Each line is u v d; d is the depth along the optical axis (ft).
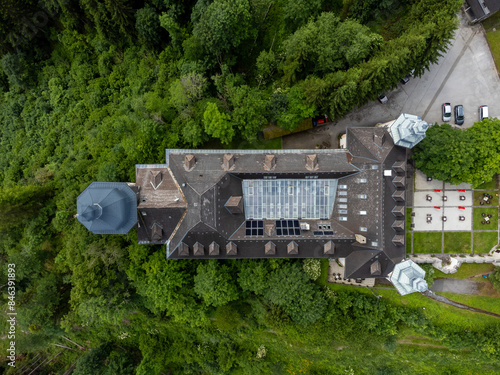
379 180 157.58
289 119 172.04
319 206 170.09
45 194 213.66
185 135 178.60
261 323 204.64
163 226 166.40
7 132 267.18
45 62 256.93
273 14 200.23
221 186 158.92
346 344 194.08
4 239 222.69
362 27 169.17
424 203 192.44
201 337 221.25
